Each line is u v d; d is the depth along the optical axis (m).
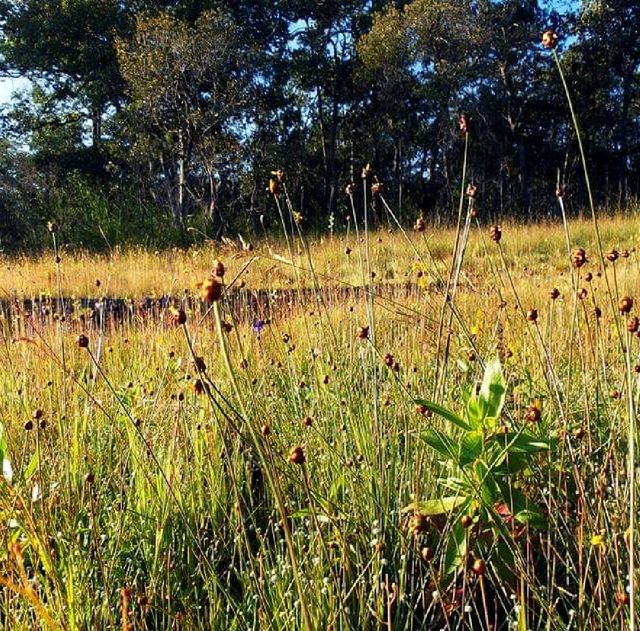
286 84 36.38
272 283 8.04
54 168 32.88
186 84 27.80
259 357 4.06
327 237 20.47
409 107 36.66
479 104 34.88
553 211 34.19
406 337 3.83
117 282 11.54
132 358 4.86
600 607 1.86
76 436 2.95
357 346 3.73
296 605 1.93
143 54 27.06
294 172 35.16
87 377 3.87
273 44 36.28
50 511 2.33
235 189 33.84
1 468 2.12
